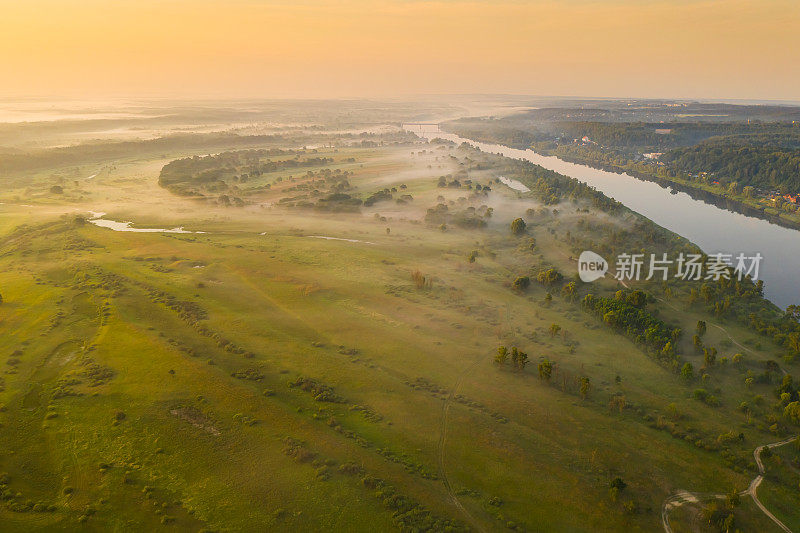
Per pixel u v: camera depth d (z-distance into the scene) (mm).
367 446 84938
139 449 82438
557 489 78188
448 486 77562
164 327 124750
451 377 108875
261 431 86750
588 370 113500
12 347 115375
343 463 80062
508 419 94938
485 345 122875
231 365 108438
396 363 113375
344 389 102125
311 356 113938
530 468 82312
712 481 81938
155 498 72875
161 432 86125
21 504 71750
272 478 76500
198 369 104688
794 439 92500
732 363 116938
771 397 104938
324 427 89000
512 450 86250
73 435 85688
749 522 73875
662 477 82188
